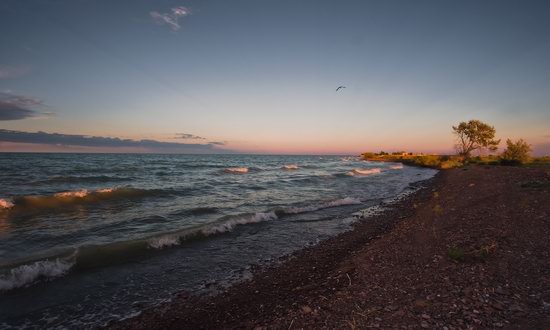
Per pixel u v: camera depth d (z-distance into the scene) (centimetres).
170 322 602
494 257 664
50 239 1060
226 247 1073
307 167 6153
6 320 605
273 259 966
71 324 598
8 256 891
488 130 5569
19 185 2378
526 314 439
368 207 1814
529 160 4188
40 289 728
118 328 585
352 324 474
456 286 555
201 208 1623
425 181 3306
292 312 562
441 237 893
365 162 9144
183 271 862
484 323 429
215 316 616
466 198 1547
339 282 690
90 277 801
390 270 705
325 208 1781
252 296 698
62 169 3825
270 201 1962
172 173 3847
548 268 581
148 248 1012
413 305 511
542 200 1161
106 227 1234
